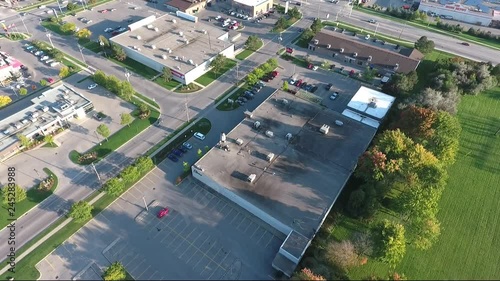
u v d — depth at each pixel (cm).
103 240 8756
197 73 13950
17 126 10988
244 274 8206
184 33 15812
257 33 17188
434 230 8025
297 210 8950
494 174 10506
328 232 8900
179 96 13175
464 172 10538
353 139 10881
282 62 15138
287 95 12562
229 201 9688
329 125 11344
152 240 8788
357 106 12056
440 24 18162
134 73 14288
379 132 11538
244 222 9219
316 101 12900
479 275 8162
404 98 12838
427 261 8406
